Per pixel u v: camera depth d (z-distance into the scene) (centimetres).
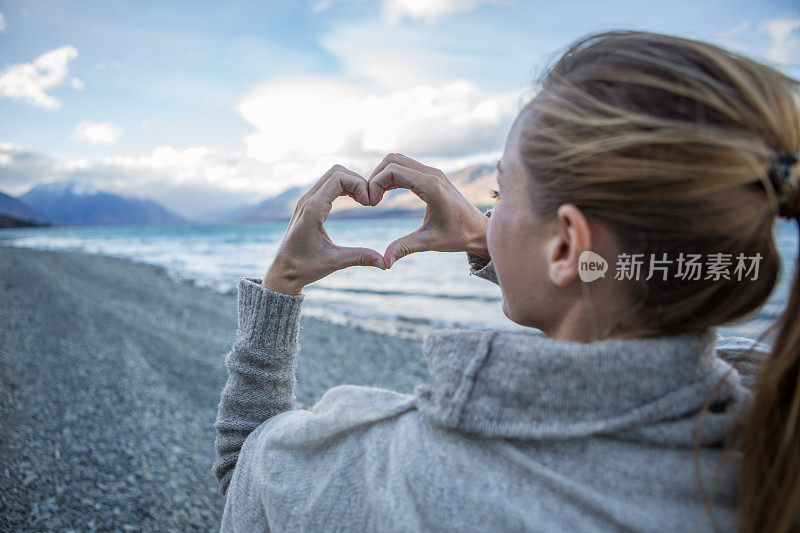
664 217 50
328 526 60
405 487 56
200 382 680
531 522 50
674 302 53
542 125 58
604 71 55
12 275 1602
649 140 49
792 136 52
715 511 51
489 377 55
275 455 69
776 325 52
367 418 64
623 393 51
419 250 83
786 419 50
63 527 327
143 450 448
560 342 53
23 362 650
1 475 369
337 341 1118
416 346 1096
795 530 49
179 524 351
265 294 79
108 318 1046
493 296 1956
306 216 78
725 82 51
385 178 81
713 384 53
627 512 49
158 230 13662
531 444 54
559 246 57
